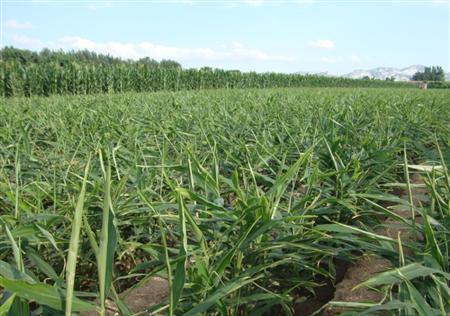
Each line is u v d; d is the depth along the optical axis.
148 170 2.31
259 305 1.51
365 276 1.71
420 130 3.88
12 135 3.66
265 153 2.69
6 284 0.85
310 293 1.82
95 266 1.82
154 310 1.21
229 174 2.63
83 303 0.94
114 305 1.64
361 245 1.52
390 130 3.52
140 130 3.66
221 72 29.62
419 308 1.03
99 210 1.80
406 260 1.38
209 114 4.60
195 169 1.80
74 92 19.42
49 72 18.83
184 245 1.05
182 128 3.88
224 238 1.54
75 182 2.23
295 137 3.33
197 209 1.70
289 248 1.59
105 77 20.78
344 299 1.58
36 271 1.70
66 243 1.70
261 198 1.35
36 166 2.66
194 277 1.25
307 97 9.37
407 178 1.46
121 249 1.79
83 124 4.32
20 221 1.57
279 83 35.47
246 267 1.48
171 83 24.98
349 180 2.09
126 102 7.85
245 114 4.63
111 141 3.03
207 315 1.26
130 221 1.85
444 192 1.96
